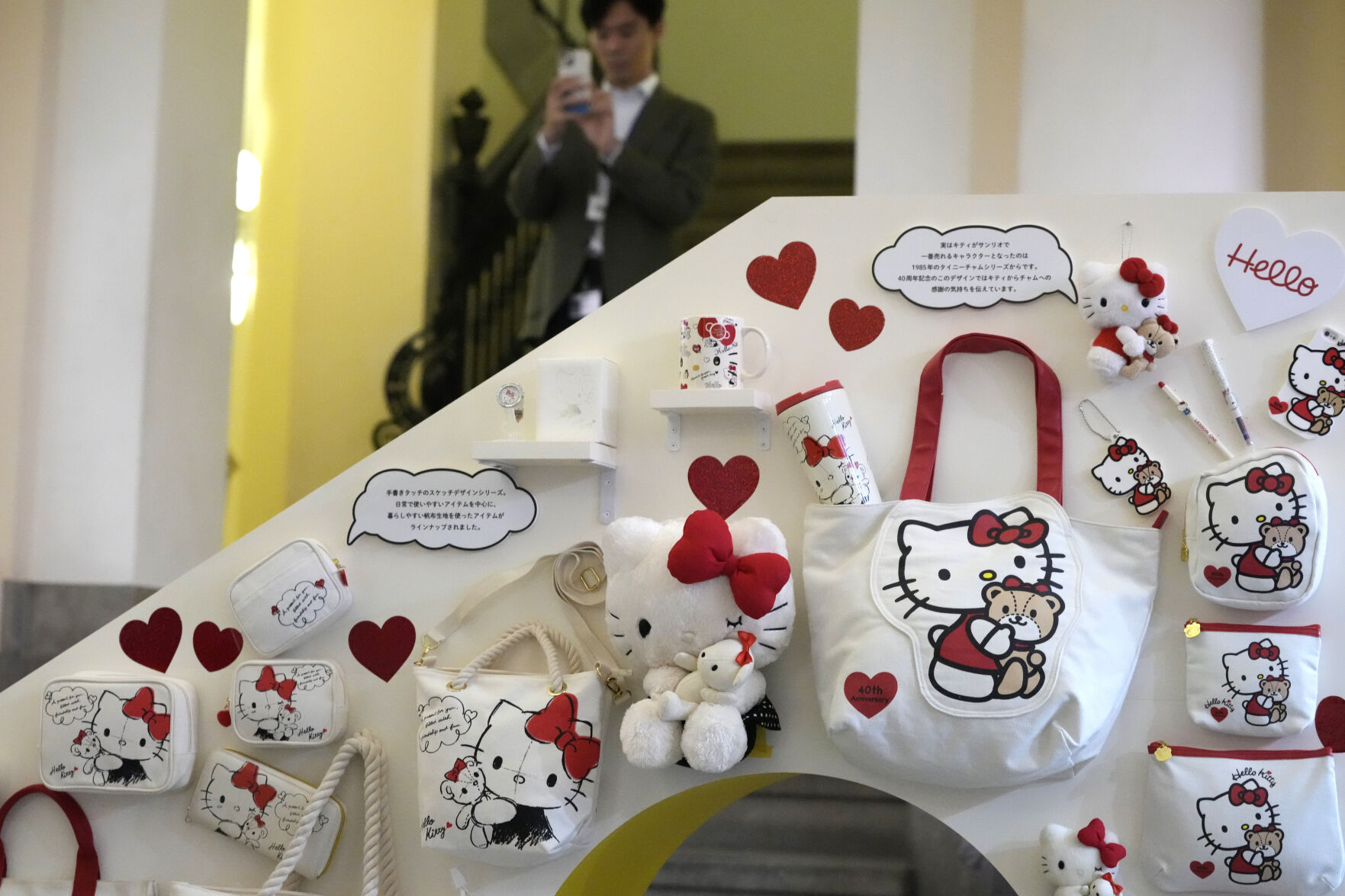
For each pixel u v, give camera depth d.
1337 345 1.66
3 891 1.87
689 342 1.73
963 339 1.72
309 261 4.41
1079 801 1.65
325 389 4.35
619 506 1.81
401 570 1.86
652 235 4.33
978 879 3.13
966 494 1.72
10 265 2.50
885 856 3.23
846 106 4.79
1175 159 2.51
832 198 1.80
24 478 2.46
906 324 1.77
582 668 1.78
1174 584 1.66
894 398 1.75
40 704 1.92
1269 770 1.59
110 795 1.89
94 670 1.92
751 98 4.82
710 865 3.23
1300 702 1.59
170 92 2.56
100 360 2.47
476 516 1.85
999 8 2.71
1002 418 1.73
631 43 4.38
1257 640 1.61
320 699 1.82
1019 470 1.71
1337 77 2.71
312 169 4.45
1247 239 1.69
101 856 1.88
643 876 2.12
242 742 1.88
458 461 1.86
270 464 4.29
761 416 1.78
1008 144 2.66
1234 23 2.54
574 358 1.82
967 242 1.76
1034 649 1.55
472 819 1.66
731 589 1.62
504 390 1.80
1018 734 1.54
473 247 4.46
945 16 2.74
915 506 1.66
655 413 1.81
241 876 1.86
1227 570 1.60
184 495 2.59
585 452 1.71
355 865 1.83
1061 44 2.57
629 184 4.27
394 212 4.47
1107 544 1.65
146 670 1.91
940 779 1.61
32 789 1.88
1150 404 1.69
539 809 1.65
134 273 2.48
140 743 1.84
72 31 2.56
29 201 2.51
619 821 1.76
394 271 4.43
